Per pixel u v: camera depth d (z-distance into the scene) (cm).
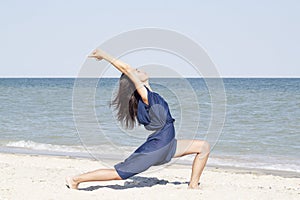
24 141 1470
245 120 1944
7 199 600
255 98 2962
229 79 7375
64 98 3378
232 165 1080
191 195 632
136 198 616
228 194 643
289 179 888
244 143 1390
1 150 1298
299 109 2319
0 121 2048
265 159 1156
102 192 644
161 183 744
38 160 1065
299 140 1441
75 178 661
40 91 4378
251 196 641
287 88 4612
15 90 4691
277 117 2027
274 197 645
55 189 652
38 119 2109
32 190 643
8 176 756
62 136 1567
